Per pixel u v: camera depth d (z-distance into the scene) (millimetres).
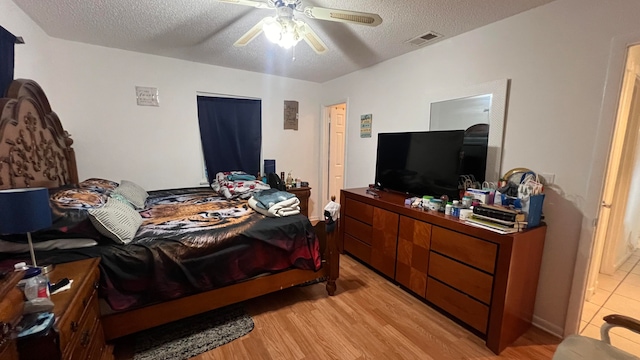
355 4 1950
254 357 1687
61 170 2434
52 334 893
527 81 2029
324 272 2377
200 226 1992
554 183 1918
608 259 2875
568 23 1804
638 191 3230
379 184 3074
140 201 2582
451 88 2535
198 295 1809
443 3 1920
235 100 3863
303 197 4168
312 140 4598
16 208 1111
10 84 1715
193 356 1684
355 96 3787
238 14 2166
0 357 733
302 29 1782
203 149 3756
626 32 1586
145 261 1605
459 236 1932
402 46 2775
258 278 2041
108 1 1968
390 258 2553
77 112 2893
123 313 1588
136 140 3221
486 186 2131
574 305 1853
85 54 2855
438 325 2020
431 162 2439
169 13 2150
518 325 1876
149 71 3197
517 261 1716
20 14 2102
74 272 1311
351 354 1728
